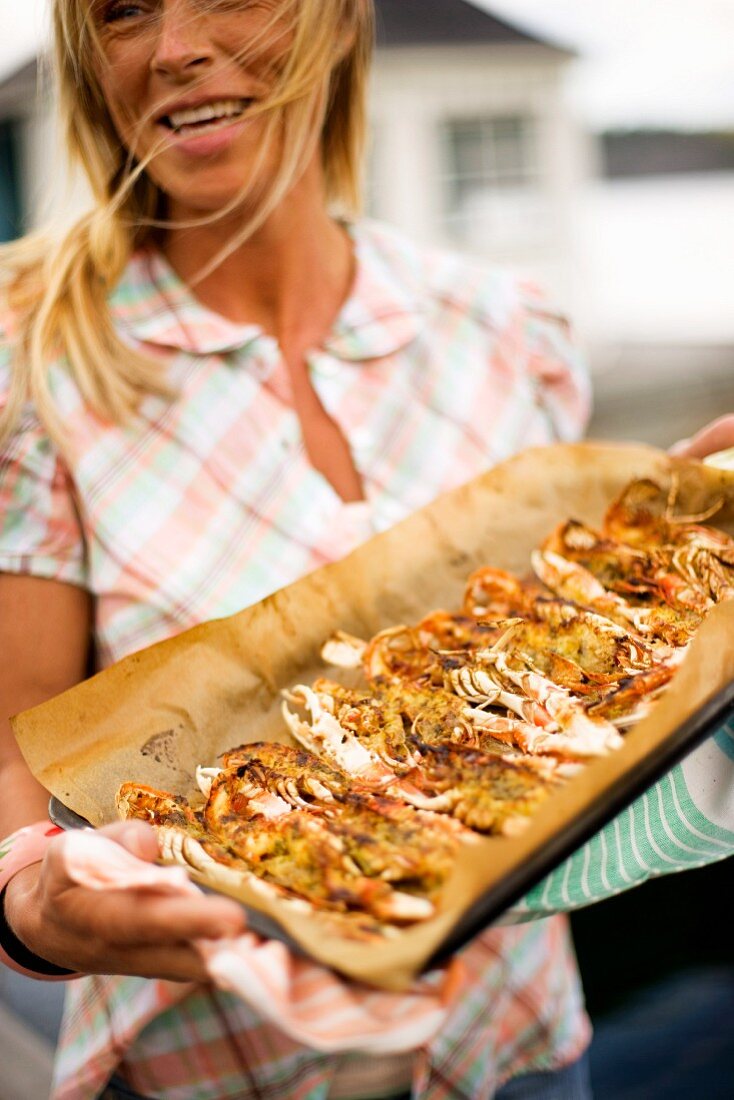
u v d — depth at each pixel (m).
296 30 0.88
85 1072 0.94
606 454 1.11
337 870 0.75
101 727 0.88
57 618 0.94
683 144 9.92
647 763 0.73
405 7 6.50
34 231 1.04
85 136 0.95
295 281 1.02
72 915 0.68
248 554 0.98
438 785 0.81
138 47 0.88
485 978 0.99
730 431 1.11
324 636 0.98
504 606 1.02
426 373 1.07
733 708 0.78
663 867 0.80
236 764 0.87
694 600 0.98
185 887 0.66
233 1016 0.94
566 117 6.74
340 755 0.89
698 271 11.04
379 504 1.03
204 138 0.89
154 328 0.98
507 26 6.59
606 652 0.94
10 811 0.89
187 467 0.97
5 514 0.94
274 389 1.01
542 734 0.85
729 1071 1.51
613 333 8.34
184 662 0.92
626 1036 1.59
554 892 0.75
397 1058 0.97
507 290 1.15
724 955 1.73
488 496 1.06
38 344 0.95
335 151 1.07
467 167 6.55
